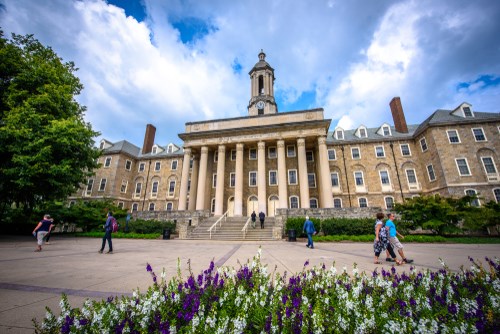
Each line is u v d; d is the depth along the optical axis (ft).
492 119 87.35
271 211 99.04
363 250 36.96
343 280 12.30
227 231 67.97
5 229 68.23
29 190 55.93
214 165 109.70
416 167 100.68
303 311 8.34
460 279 12.60
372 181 104.22
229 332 7.58
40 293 13.28
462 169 85.81
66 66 71.20
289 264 23.03
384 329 7.72
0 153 50.34
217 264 23.00
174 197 125.70
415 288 11.16
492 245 45.32
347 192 105.09
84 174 66.03
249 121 103.71
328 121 90.79
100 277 17.26
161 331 7.22
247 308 9.00
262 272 13.12
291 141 101.09
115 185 122.93
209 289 10.69
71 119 56.95
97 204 78.54
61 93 61.00
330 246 44.14
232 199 103.71
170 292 9.82
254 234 65.36
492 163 84.48
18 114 49.93
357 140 109.91
